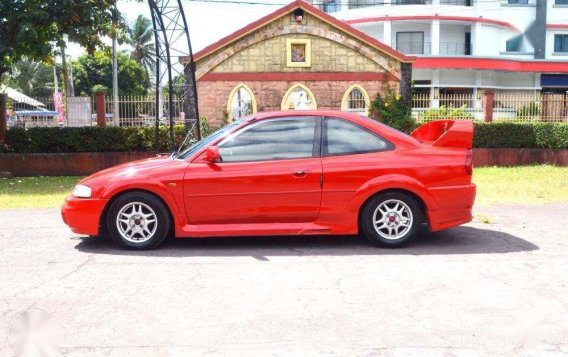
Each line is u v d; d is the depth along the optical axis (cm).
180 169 616
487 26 3778
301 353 357
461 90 3566
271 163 622
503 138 1839
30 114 2397
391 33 3775
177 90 1923
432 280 512
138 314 426
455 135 646
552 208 934
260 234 620
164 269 549
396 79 1925
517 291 481
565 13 3966
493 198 1049
